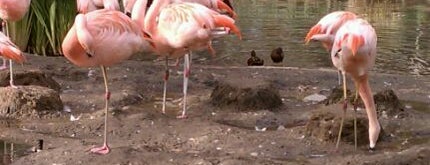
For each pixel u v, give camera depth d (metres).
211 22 5.56
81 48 4.95
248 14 12.64
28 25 8.49
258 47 9.41
